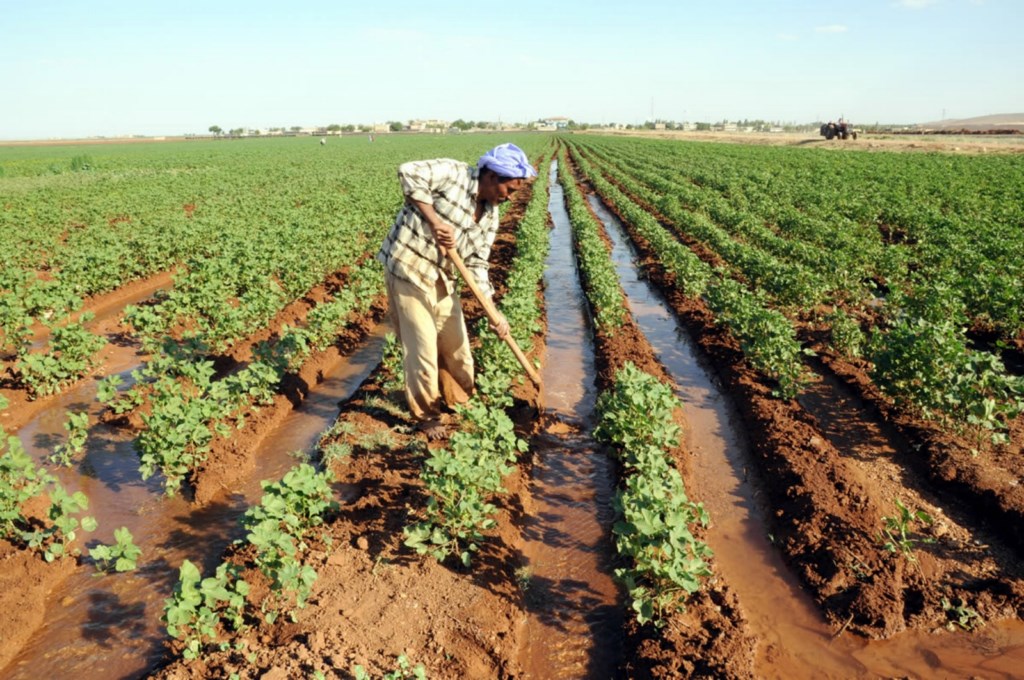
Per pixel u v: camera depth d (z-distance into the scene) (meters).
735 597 4.86
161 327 10.20
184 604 4.14
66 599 4.97
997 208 19.47
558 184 35.72
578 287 14.07
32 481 6.34
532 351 9.17
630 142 82.56
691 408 8.23
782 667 4.28
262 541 4.54
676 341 10.75
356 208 20.66
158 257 14.97
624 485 6.17
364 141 106.81
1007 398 6.65
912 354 6.96
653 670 4.17
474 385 7.46
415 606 4.69
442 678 4.11
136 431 7.64
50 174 44.59
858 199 22.70
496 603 4.77
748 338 9.20
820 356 9.27
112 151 86.75
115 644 4.54
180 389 7.36
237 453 6.87
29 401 8.41
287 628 4.48
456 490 5.30
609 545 5.57
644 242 17.80
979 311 10.09
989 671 4.20
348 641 4.37
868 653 4.39
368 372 9.40
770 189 27.64
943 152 51.16
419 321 6.30
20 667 4.36
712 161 45.84
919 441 6.80
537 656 4.48
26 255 15.55
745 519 5.96
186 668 4.17
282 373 8.24
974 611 4.62
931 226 16.62
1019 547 5.24
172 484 6.26
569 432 7.56
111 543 5.61
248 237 15.14
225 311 10.10
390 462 6.58
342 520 5.61
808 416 7.44
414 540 5.13
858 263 13.61
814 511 5.66
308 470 5.25
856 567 5.00
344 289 10.91
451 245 5.65
